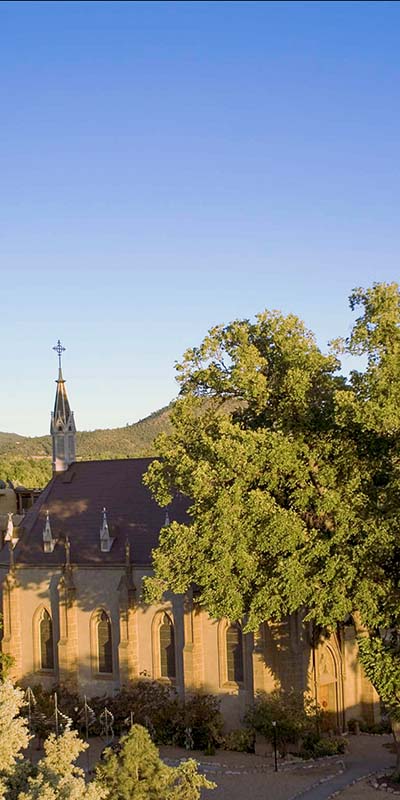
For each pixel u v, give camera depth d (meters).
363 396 48.91
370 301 50.81
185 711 64.94
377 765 58.59
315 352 54.03
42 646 76.31
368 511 49.56
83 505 79.62
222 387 56.38
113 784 36.28
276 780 55.69
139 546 73.12
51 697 70.69
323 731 66.81
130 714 66.25
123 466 81.25
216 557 51.03
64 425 84.31
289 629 64.31
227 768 58.62
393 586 50.53
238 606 51.97
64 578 74.00
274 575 51.38
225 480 51.88
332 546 50.25
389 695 49.97
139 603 71.12
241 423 56.91
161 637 70.31
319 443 51.72
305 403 52.00
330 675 67.69
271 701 61.47
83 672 73.69
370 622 49.50
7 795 34.41
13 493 106.81
